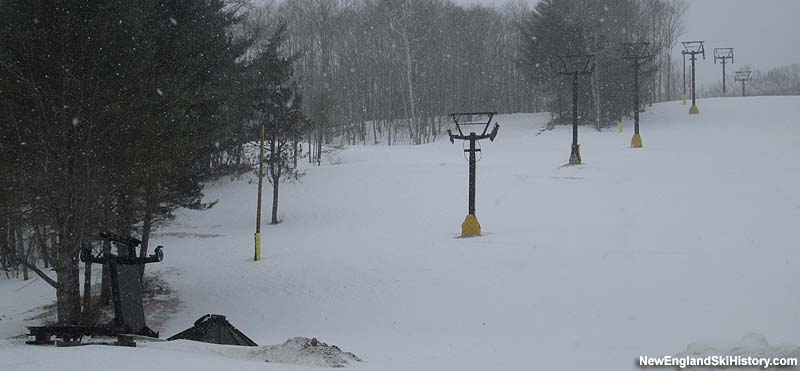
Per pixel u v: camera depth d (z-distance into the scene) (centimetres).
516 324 1838
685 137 6512
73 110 2006
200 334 1309
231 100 3012
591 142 6731
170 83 2298
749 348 915
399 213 4141
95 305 2544
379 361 1159
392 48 9688
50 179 1934
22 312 2717
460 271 2475
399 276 2533
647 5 11412
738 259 2217
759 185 3866
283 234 3962
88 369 841
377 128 10050
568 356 1246
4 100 1939
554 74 8300
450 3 10881
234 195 4981
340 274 2698
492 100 10275
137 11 2142
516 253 2638
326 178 5172
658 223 3009
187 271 3144
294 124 4362
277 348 1097
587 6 9200
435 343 1557
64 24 1984
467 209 4034
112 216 2150
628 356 1241
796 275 1977
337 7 10425
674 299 1873
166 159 2214
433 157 6216
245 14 5397
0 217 1955
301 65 9444
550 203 3900
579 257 2464
